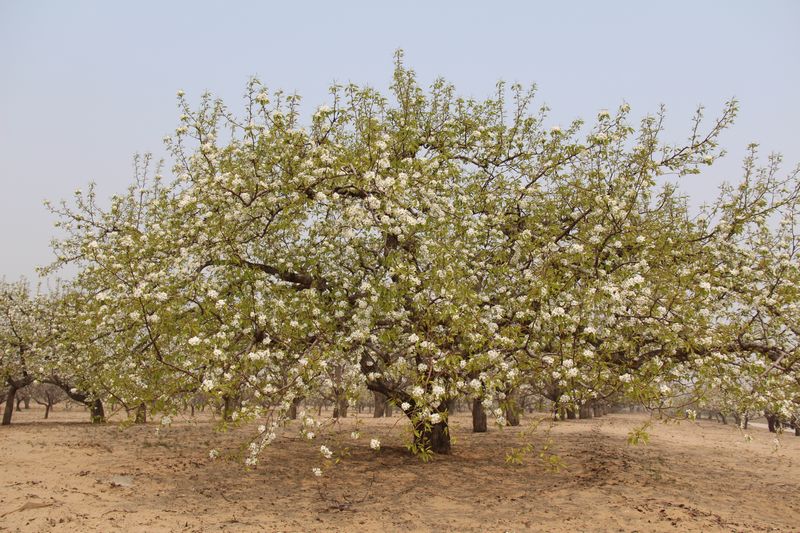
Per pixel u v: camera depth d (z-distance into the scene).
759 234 12.75
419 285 10.39
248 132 11.28
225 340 9.96
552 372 9.32
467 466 15.18
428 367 9.64
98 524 9.20
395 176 11.19
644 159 11.37
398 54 15.69
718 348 9.95
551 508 11.11
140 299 9.29
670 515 10.68
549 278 10.30
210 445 17.97
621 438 22.77
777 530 9.97
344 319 12.54
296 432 21.20
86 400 25.11
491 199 12.91
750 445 23.41
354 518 10.24
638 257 11.52
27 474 12.86
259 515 10.24
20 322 25.02
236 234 11.11
